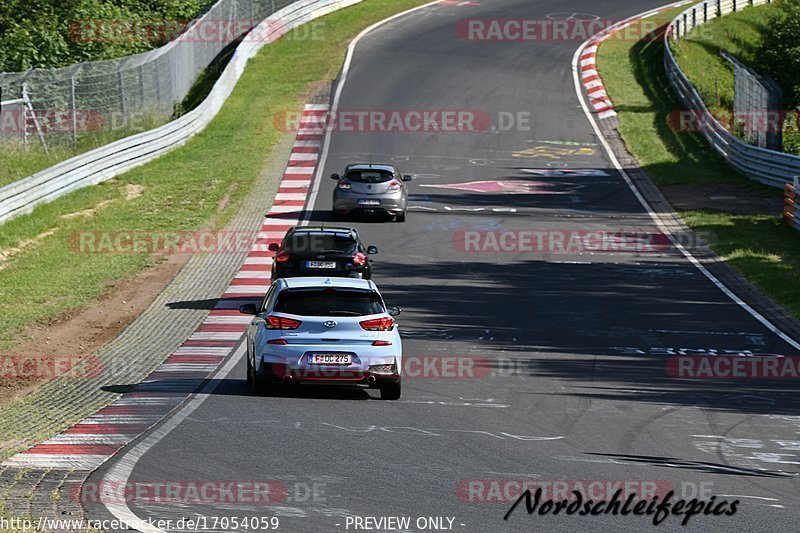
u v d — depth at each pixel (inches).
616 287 3307.1
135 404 1876.2
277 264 2792.8
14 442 1625.2
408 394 2004.2
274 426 1700.3
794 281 3331.7
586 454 1594.5
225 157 5344.5
